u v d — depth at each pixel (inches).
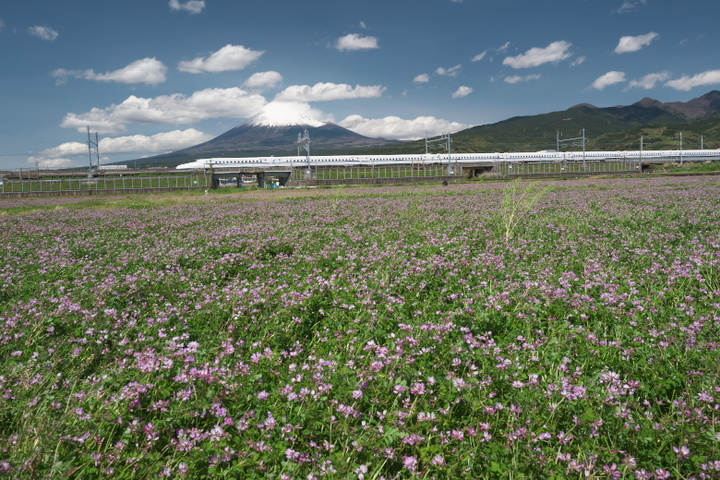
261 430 180.9
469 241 633.0
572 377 221.6
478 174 5172.2
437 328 276.2
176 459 168.2
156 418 196.5
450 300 369.1
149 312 349.4
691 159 6269.7
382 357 235.0
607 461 161.5
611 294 346.6
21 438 169.3
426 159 5541.3
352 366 233.8
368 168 4803.2
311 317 332.8
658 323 293.1
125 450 175.3
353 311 335.9
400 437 175.8
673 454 164.9
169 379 226.1
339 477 151.4
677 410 199.8
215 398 201.0
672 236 602.2
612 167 5506.9
